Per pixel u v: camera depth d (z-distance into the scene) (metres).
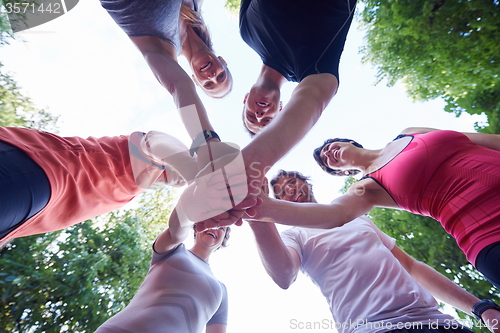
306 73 1.08
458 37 2.29
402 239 2.07
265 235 1.15
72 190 0.87
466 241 0.97
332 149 1.43
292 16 1.07
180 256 1.08
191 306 0.94
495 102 2.24
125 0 0.84
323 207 1.08
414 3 2.22
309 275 1.44
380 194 1.28
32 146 0.82
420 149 1.16
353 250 1.37
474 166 1.00
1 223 0.70
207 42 1.13
